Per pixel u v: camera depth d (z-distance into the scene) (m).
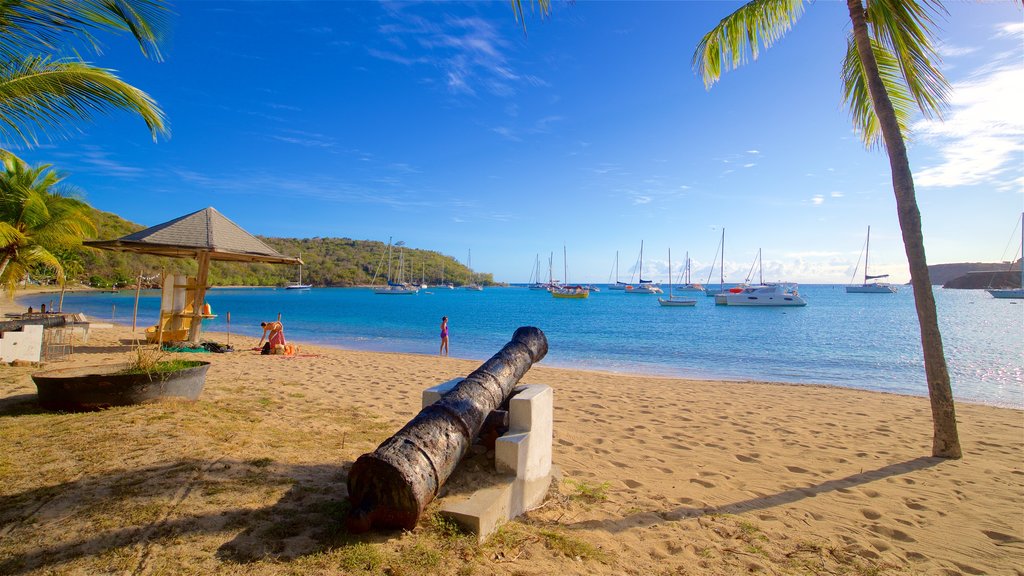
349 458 4.80
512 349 4.73
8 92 5.28
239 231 13.39
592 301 88.00
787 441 7.24
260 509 3.50
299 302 78.38
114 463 4.07
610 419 8.30
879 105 6.64
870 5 6.60
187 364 6.70
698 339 27.95
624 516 4.27
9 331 9.49
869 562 3.76
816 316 48.12
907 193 6.48
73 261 38.78
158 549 2.92
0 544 2.87
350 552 3.00
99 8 4.95
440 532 3.30
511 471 3.92
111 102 5.82
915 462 6.29
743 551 3.82
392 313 51.84
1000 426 8.66
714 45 7.71
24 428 4.90
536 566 3.15
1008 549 4.02
